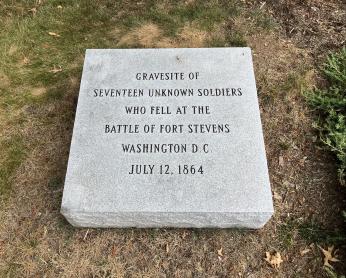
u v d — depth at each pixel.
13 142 1.13
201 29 1.40
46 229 0.99
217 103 1.02
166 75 1.07
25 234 0.98
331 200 1.04
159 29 1.40
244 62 1.09
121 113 1.00
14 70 1.29
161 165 0.93
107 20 1.43
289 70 1.28
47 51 1.35
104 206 0.89
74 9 1.46
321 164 1.09
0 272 0.93
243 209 0.88
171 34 1.39
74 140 0.97
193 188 0.90
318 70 1.28
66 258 0.95
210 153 0.95
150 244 0.97
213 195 0.90
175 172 0.92
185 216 0.91
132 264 0.94
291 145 1.13
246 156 0.94
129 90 1.04
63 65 1.31
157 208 0.88
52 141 1.14
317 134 1.15
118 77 1.07
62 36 1.39
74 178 0.92
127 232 0.98
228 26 1.41
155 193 0.90
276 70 1.28
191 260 0.95
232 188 0.90
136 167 0.93
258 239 0.98
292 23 1.42
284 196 1.04
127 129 0.98
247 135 0.97
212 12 1.44
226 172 0.92
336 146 1.08
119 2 1.48
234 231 0.98
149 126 0.98
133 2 1.48
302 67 1.29
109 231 0.98
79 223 0.96
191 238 0.97
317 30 1.39
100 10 1.46
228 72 1.08
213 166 0.93
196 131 0.97
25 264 0.94
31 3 1.48
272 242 0.97
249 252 0.96
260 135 0.97
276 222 1.00
